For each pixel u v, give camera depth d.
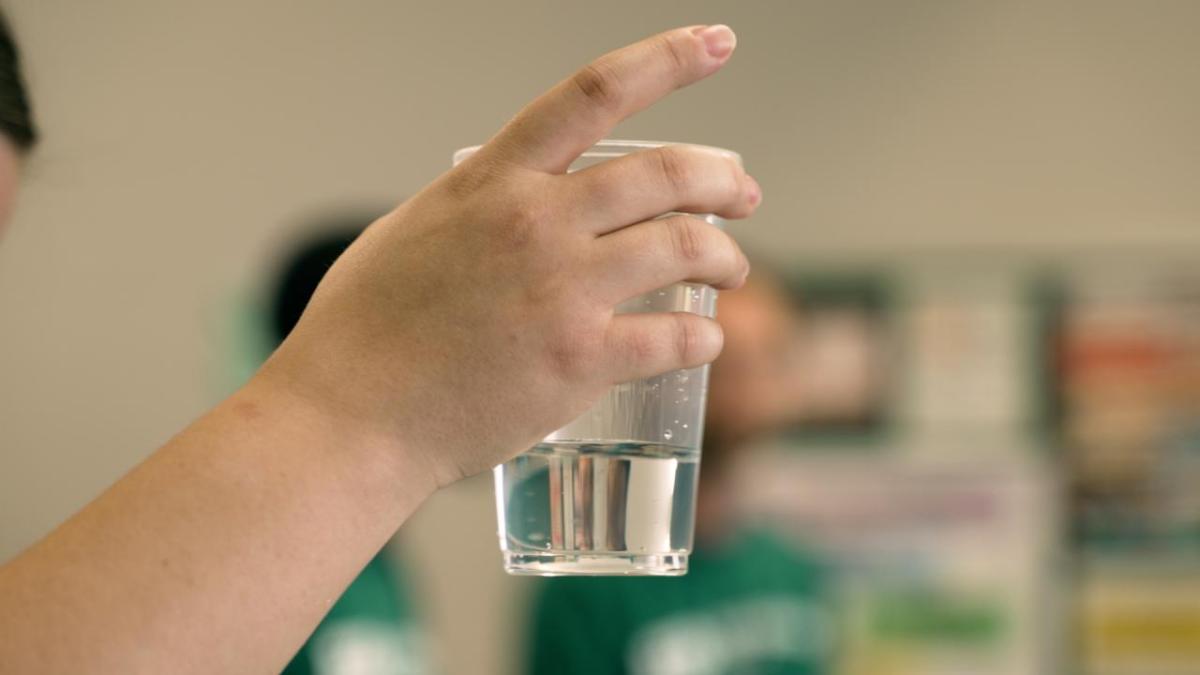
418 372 0.58
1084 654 2.78
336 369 0.59
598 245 0.58
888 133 2.85
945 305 2.84
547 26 2.87
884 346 2.84
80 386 2.82
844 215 2.85
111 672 0.53
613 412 0.62
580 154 0.60
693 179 0.59
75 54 2.82
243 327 1.81
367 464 0.58
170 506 0.56
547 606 2.05
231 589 0.55
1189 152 2.79
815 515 2.84
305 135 2.86
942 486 2.83
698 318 0.61
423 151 2.87
